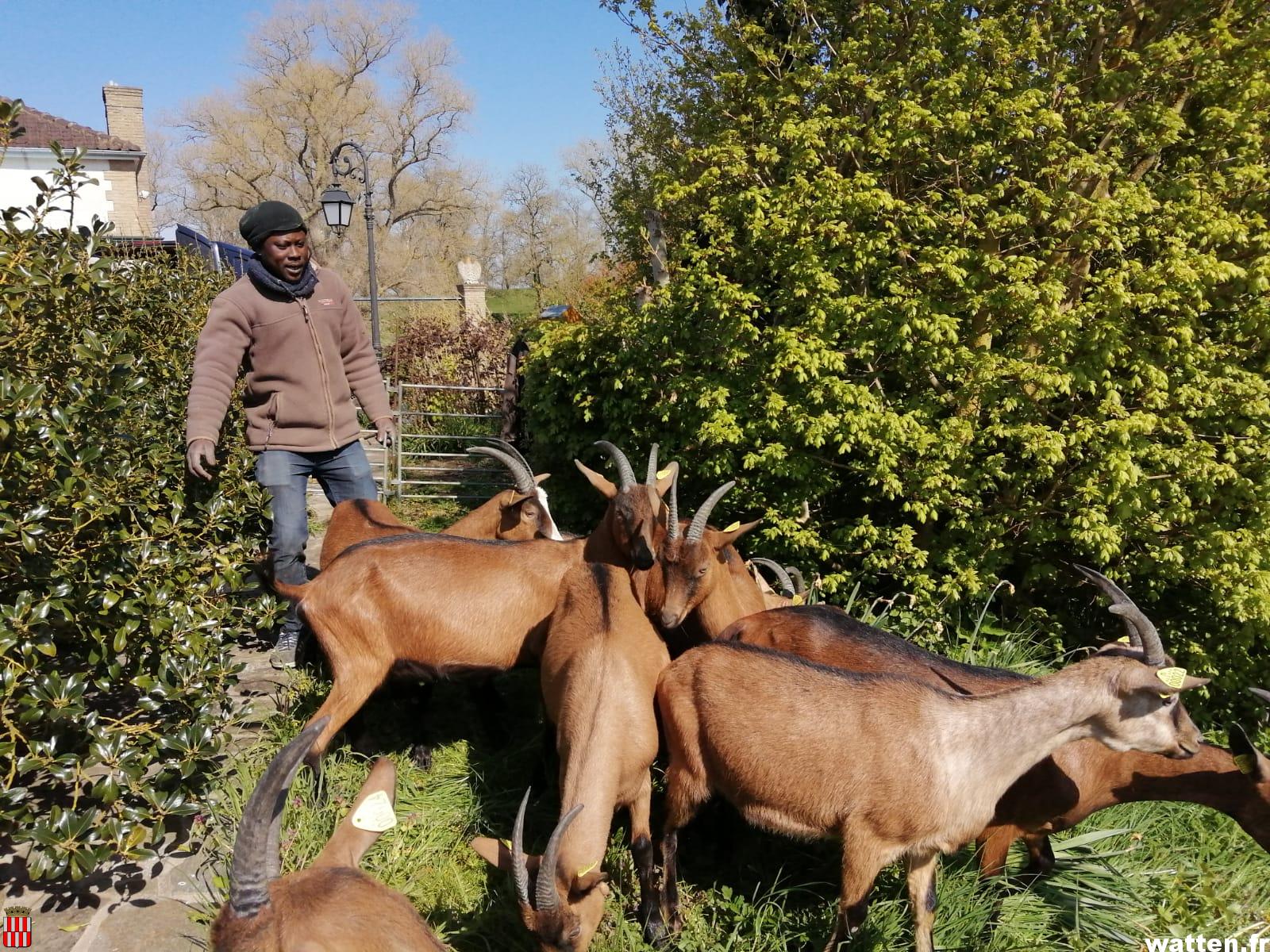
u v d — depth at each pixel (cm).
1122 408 549
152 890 331
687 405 646
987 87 562
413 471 1086
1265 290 536
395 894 225
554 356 779
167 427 569
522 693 509
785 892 344
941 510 622
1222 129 578
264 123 3409
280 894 207
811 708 317
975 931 337
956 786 299
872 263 567
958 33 579
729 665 337
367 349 516
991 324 595
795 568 585
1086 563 622
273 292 461
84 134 1877
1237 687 601
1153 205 541
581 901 278
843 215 570
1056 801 341
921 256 582
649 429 702
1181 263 521
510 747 444
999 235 576
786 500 607
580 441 775
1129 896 374
